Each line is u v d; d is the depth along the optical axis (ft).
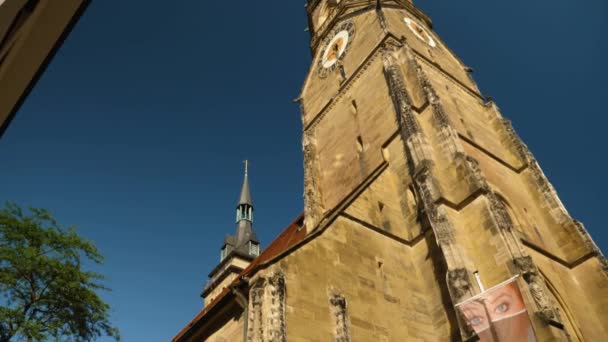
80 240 90.58
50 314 80.74
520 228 84.33
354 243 71.67
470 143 94.89
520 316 45.27
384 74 111.34
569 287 79.56
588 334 72.74
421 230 78.13
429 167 76.59
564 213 90.63
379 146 100.37
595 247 84.17
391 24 125.59
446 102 104.99
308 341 55.67
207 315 71.36
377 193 83.66
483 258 65.21
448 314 67.15
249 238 276.62
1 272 77.30
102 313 86.48
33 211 89.15
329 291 62.85
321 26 162.20
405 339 64.34
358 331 60.64
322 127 130.11
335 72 136.56
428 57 124.16
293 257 63.00
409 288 71.56
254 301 57.77
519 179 100.32
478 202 69.51
